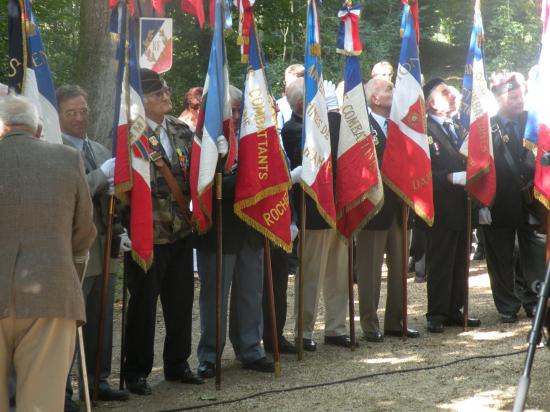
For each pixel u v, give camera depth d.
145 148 6.29
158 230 6.54
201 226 6.61
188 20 19.44
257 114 6.83
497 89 8.67
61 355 4.60
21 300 4.51
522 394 3.92
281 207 6.90
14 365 4.69
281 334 7.68
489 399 6.14
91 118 12.53
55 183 4.67
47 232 4.61
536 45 22.20
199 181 6.52
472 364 7.07
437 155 8.31
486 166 8.07
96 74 12.54
